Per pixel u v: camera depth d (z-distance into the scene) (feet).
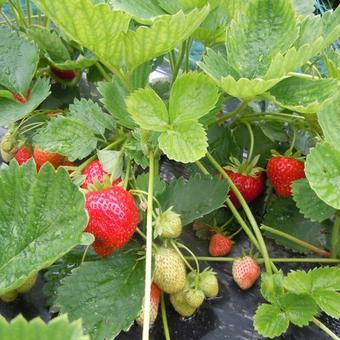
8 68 0.99
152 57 0.84
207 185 0.93
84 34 0.78
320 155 0.85
